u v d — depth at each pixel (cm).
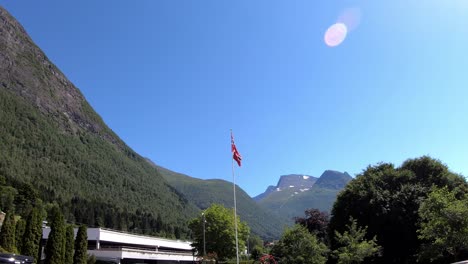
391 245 4538
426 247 3020
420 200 4347
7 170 15888
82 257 5069
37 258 4494
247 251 12781
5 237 4219
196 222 7469
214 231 7250
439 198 2905
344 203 5128
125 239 7644
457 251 3014
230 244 7238
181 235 16462
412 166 5050
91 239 6900
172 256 8775
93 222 13550
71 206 14575
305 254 3875
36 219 4616
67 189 18538
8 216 4334
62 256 4700
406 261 4381
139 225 15412
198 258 7606
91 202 16362
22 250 4409
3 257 1469
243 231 7681
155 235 14825
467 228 2716
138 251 7412
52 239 4672
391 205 4541
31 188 12544
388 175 4984
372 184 4950
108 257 6762
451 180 4681
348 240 3816
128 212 17375
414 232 4350
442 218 2814
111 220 14212
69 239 4928
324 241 5884
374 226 4588
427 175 4878
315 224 6253
